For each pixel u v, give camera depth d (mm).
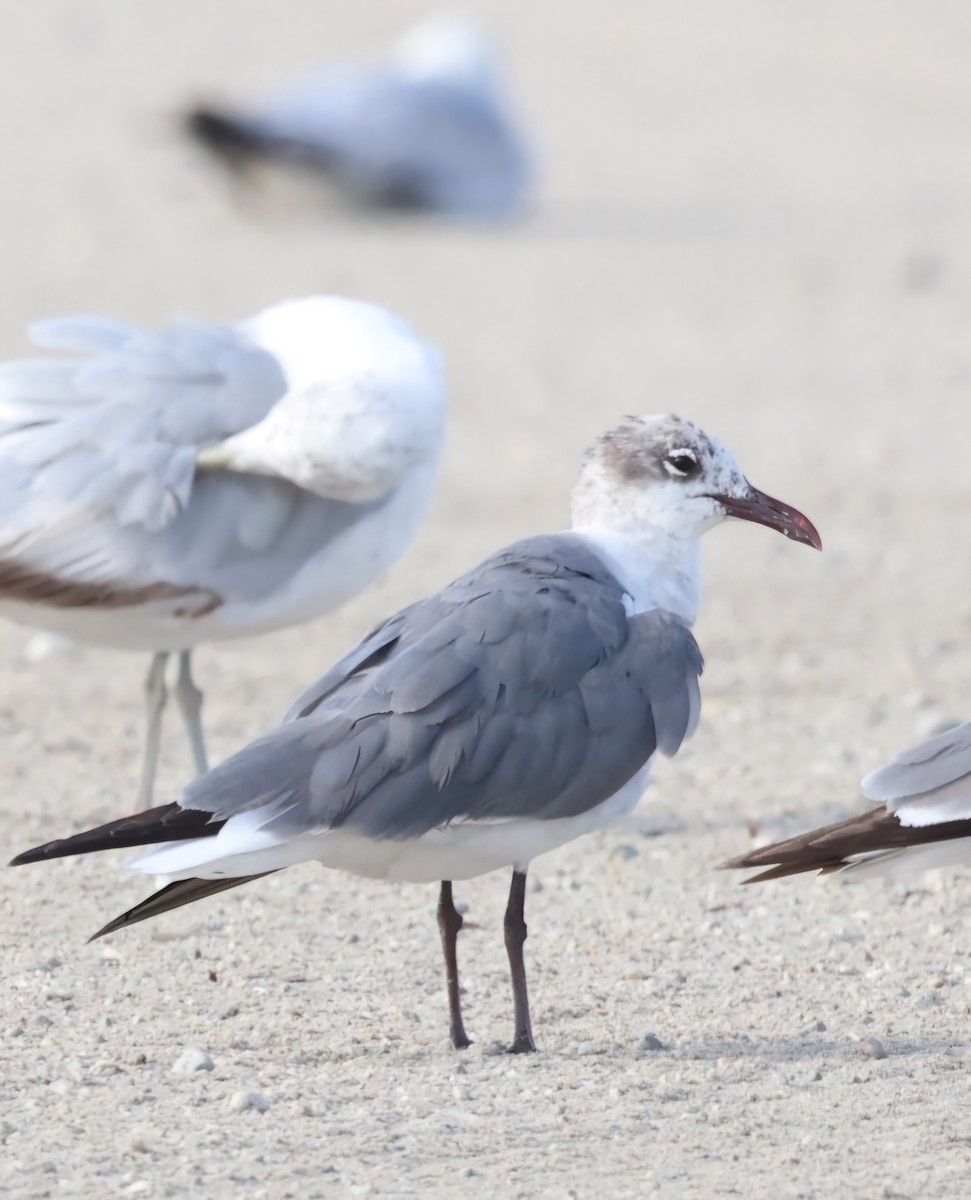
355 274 29266
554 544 9992
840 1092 8969
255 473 12242
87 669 15797
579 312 27531
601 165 36719
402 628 9383
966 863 9305
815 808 12805
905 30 48312
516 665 9141
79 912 11133
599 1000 10117
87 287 27953
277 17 48719
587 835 12492
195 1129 8508
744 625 16672
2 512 12008
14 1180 8000
